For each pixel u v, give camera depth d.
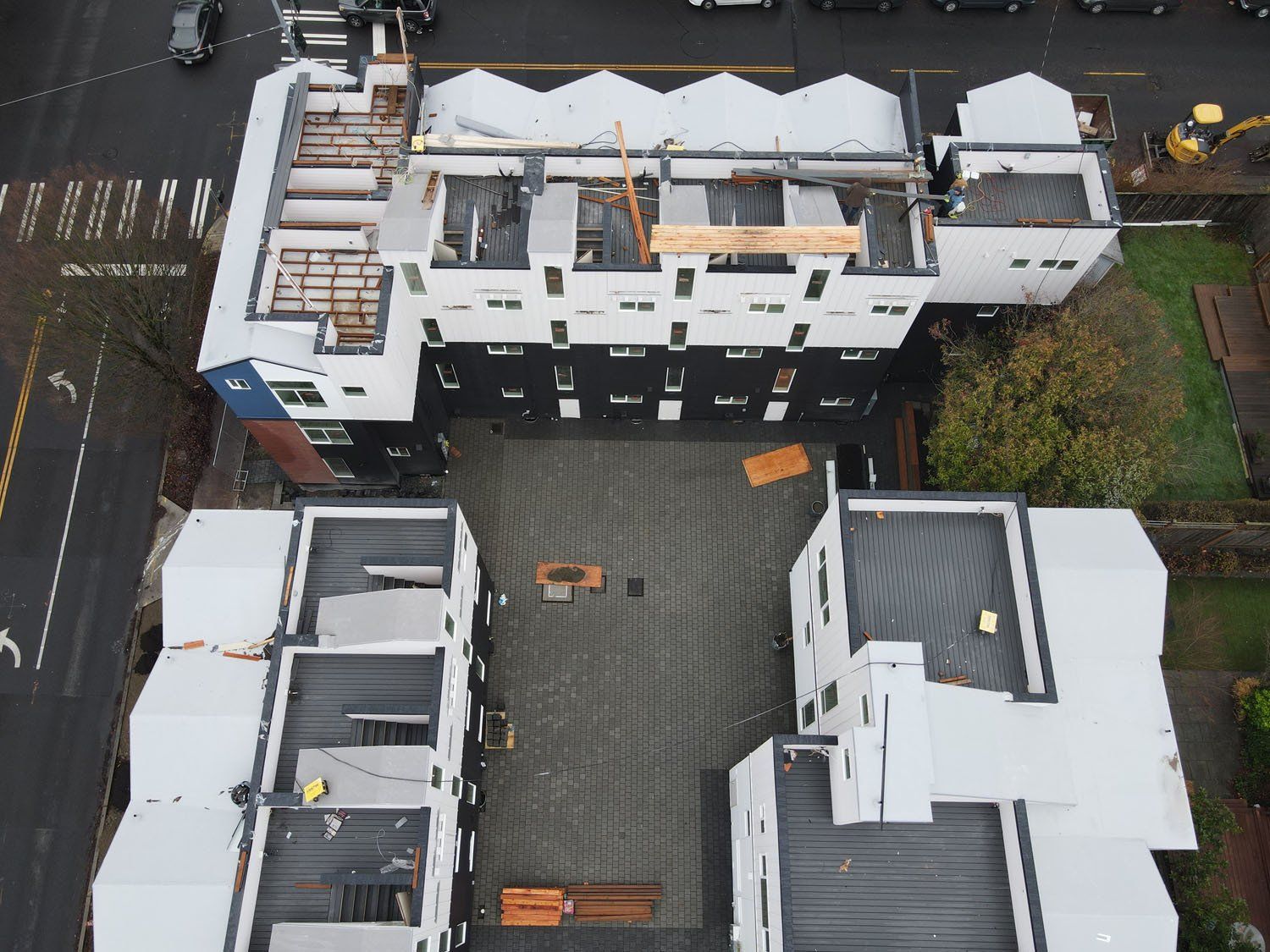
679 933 34.44
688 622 39.16
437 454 40.41
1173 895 32.41
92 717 36.97
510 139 35.47
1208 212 45.31
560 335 36.78
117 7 49.78
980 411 34.97
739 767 33.81
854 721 27.83
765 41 50.22
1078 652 31.17
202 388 42.28
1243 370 43.16
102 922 28.02
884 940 26.39
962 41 50.25
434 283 33.16
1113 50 49.94
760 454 42.38
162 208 44.84
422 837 26.53
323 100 36.97
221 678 30.98
